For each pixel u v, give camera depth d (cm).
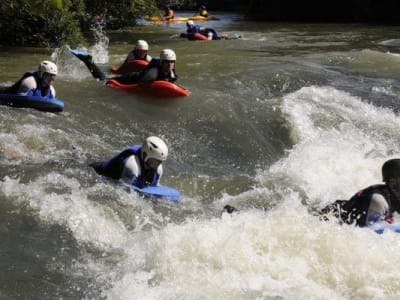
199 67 1595
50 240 626
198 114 1164
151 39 2420
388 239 618
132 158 757
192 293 542
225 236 625
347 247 607
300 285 559
